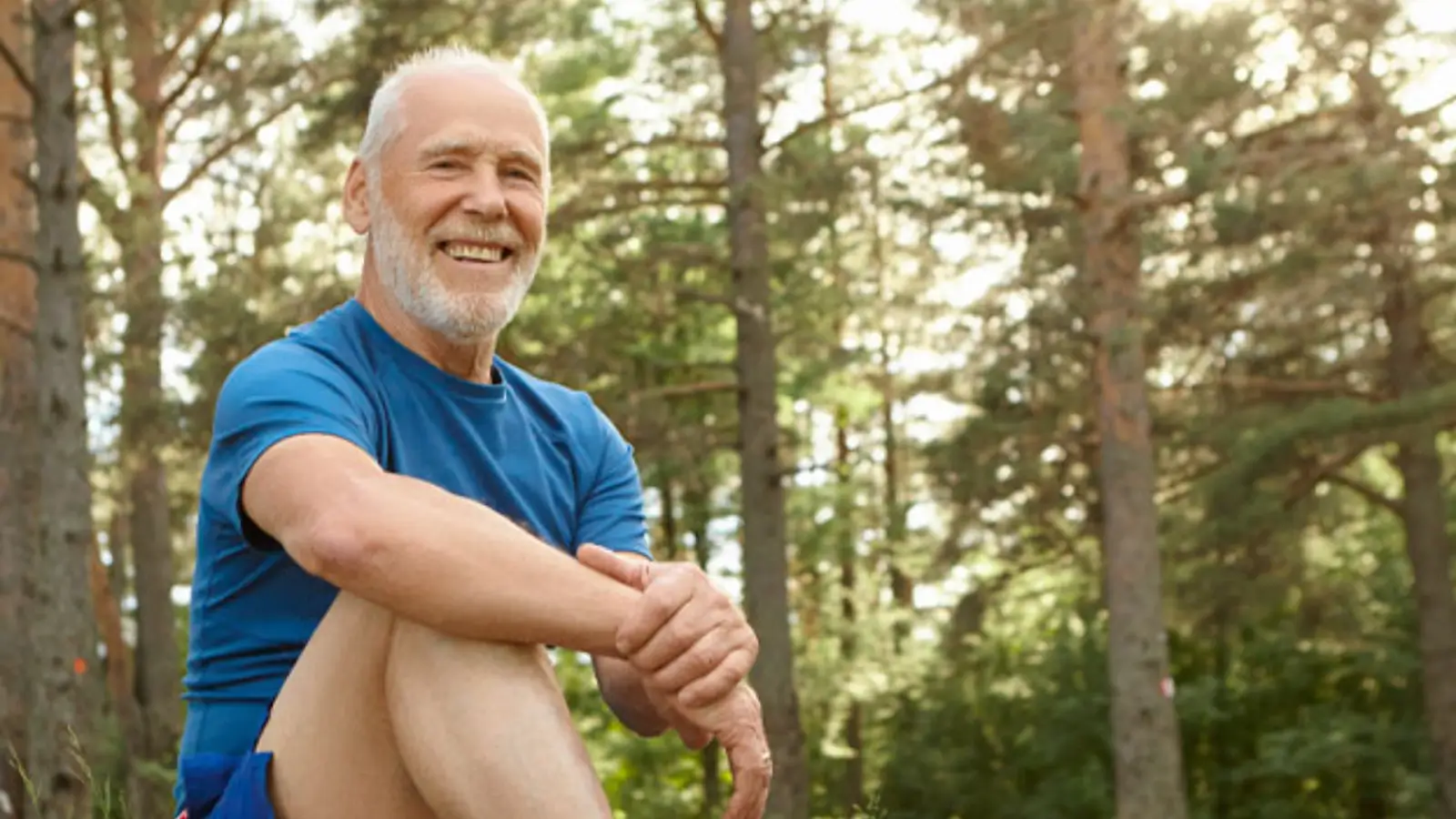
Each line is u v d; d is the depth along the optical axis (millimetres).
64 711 10305
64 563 10461
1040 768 20531
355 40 15078
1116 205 13586
